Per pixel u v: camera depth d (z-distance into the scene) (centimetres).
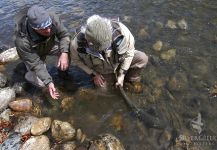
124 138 182
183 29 256
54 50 213
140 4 292
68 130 186
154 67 223
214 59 225
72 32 265
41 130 187
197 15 270
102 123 193
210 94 202
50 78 191
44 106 206
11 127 194
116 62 181
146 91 208
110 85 211
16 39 185
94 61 183
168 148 175
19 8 314
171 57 230
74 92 214
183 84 210
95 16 157
